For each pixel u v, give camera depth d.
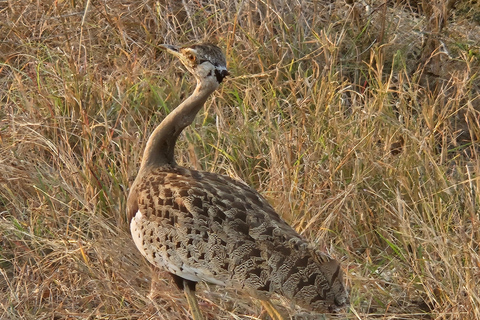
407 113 11.55
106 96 11.84
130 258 9.48
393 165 10.73
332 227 10.05
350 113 12.17
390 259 9.51
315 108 11.58
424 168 10.72
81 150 11.03
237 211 7.85
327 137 11.05
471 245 9.05
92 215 9.64
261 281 7.61
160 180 8.39
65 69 12.48
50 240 9.67
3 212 10.19
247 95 11.80
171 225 7.98
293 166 10.38
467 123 11.73
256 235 7.69
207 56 8.49
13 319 8.74
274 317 8.26
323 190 10.27
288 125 11.48
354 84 12.30
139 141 10.95
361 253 9.96
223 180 8.52
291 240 7.64
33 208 10.04
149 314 8.81
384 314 8.75
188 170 8.67
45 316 8.94
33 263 9.75
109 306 8.98
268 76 12.34
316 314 8.87
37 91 11.92
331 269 7.57
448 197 10.38
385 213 10.16
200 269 7.87
